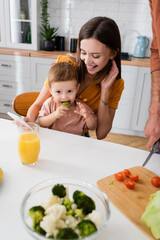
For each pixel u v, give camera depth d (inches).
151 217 22.2
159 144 35.1
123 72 101.0
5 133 41.6
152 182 29.8
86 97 53.4
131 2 110.3
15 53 106.8
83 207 21.1
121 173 30.8
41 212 20.3
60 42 116.3
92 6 114.1
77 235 17.9
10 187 28.2
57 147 37.9
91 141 40.4
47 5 116.3
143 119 108.3
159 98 42.8
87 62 42.9
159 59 46.2
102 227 18.7
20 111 58.4
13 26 113.8
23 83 112.9
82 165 33.6
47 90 53.8
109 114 54.9
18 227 22.9
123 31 116.1
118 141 107.0
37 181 29.6
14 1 108.4
